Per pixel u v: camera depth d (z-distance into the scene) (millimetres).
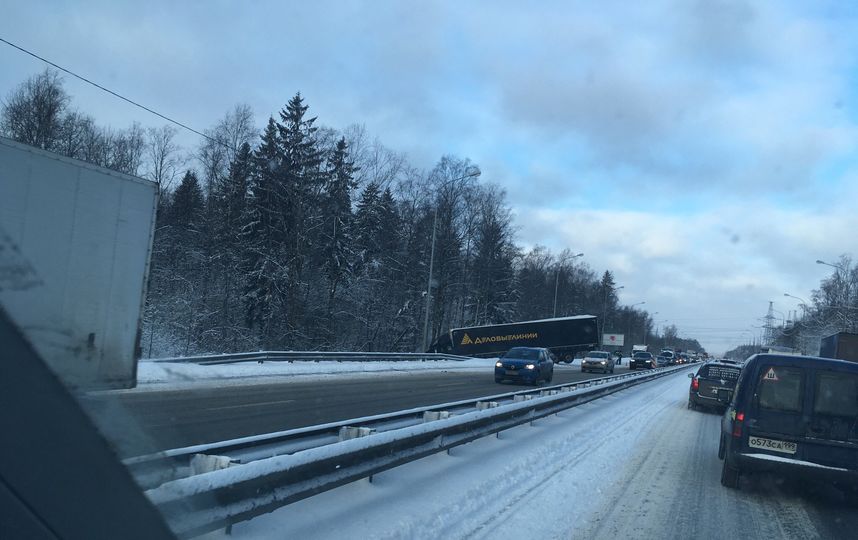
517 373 26656
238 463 5746
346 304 49438
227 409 12844
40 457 3199
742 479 9406
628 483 8586
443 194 58312
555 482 8180
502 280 68125
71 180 6184
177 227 50594
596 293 126562
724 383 20047
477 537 5703
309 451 5594
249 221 43062
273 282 40969
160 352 35188
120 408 4180
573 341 52750
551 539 5883
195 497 4258
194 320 38156
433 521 5961
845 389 8219
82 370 5785
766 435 8312
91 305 6336
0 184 5664
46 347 5043
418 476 7719
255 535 5082
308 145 43375
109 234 6543
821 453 8094
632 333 152250
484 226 64562
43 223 5949
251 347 39094
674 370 58656
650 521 6809
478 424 9859
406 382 25438
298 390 18422
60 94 40750
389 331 52875
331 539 5160
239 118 49094
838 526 7234
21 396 3178
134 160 50688
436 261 57781
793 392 8344
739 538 6484
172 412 11711
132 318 6781
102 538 3508
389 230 55969
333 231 46062
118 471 3680
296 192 42656
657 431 14555
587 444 11570
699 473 9742
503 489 7504
